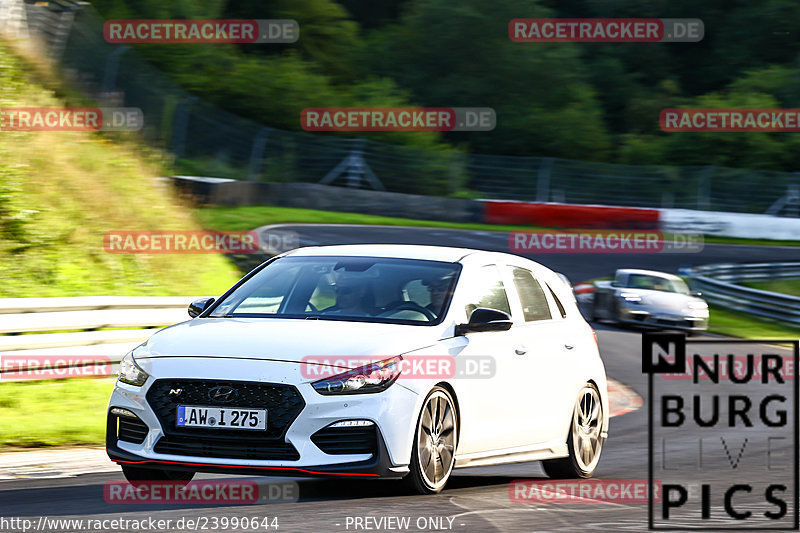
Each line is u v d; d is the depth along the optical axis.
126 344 41.38
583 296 94.56
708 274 117.62
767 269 125.75
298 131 178.62
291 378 21.41
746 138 194.38
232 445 21.39
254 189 130.38
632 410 46.41
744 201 170.62
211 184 122.88
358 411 21.55
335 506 21.17
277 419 21.30
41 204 55.28
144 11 179.38
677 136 199.25
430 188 161.88
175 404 21.75
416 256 26.67
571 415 28.23
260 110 178.62
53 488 23.55
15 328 37.41
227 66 181.38
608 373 58.69
